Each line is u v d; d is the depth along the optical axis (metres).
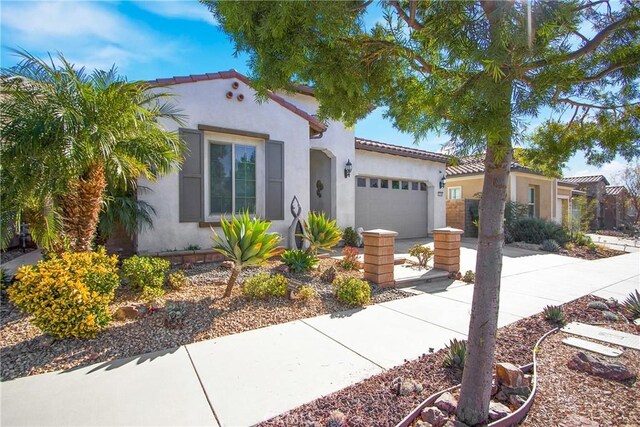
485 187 2.49
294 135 9.84
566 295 6.57
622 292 6.86
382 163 14.06
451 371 3.36
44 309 3.79
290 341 4.14
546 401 2.85
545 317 5.02
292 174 9.80
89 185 5.63
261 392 3.02
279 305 5.36
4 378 3.21
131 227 7.20
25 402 2.83
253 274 6.96
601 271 9.27
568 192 23.34
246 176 9.18
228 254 5.45
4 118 4.72
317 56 2.52
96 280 4.46
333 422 2.51
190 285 6.23
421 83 2.65
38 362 3.50
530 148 3.60
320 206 13.09
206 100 8.38
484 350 2.51
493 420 2.56
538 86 2.05
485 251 2.49
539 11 1.81
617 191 28.95
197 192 8.28
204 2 2.54
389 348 3.97
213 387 3.09
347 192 12.60
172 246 7.98
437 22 1.99
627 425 2.52
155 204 7.79
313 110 12.42
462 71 2.10
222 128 8.55
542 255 12.35
